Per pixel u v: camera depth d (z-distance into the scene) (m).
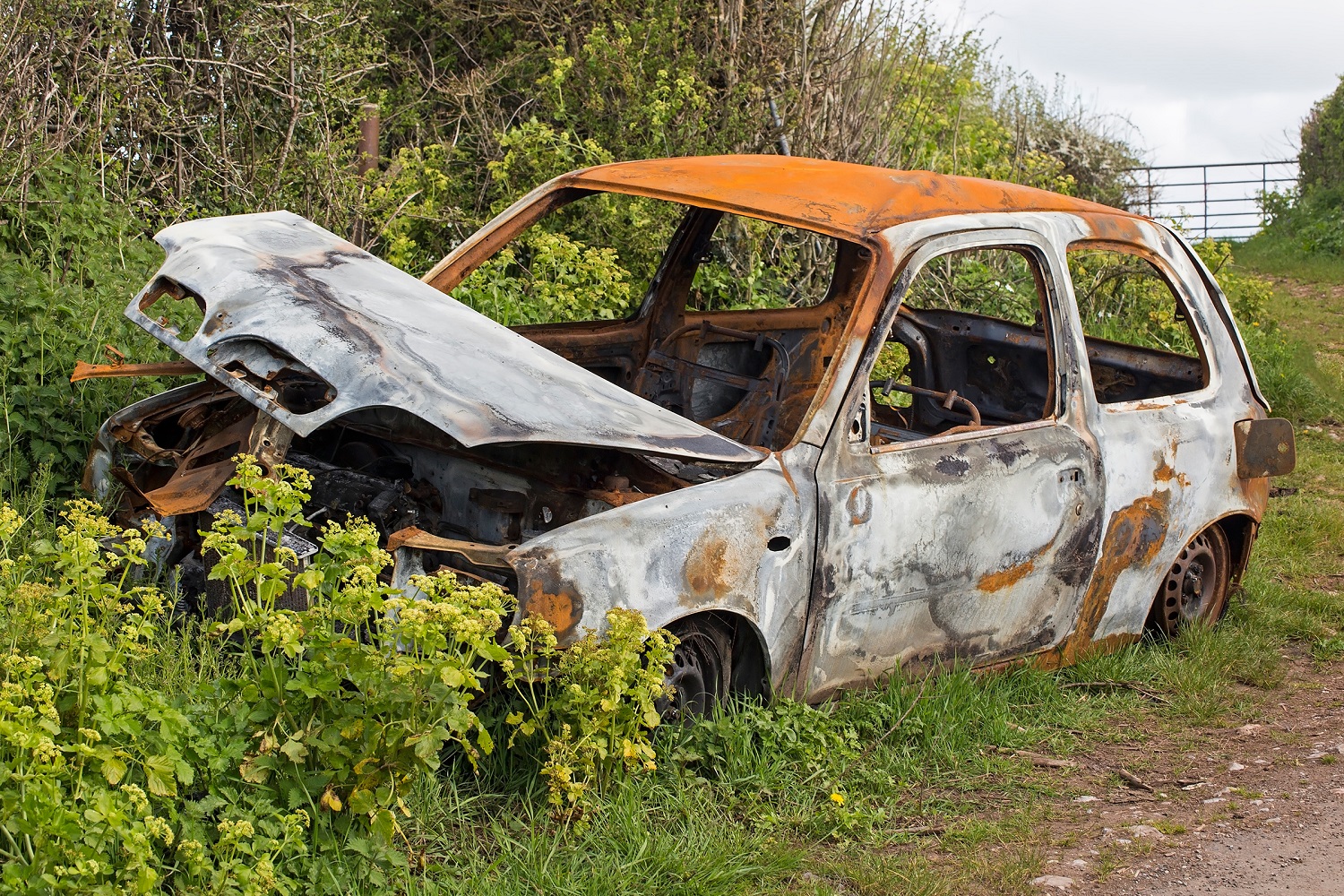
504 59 11.18
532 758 3.86
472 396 3.84
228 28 7.98
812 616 4.28
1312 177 27.44
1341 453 10.04
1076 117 19.44
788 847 3.78
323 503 4.38
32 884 2.71
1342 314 18.12
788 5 10.69
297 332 4.06
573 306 8.01
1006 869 3.79
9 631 3.24
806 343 5.43
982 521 4.71
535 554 3.68
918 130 12.12
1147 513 5.34
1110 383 6.32
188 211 7.75
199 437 4.60
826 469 4.30
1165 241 5.81
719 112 10.38
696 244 5.83
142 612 3.84
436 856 3.51
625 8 10.83
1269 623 6.22
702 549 3.96
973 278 10.88
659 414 4.19
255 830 3.15
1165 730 5.07
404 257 8.24
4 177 6.62
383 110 10.27
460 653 3.55
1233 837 4.12
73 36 7.33
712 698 4.21
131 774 3.17
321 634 3.31
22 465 5.20
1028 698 5.07
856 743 4.38
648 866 3.56
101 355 5.69
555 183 5.51
